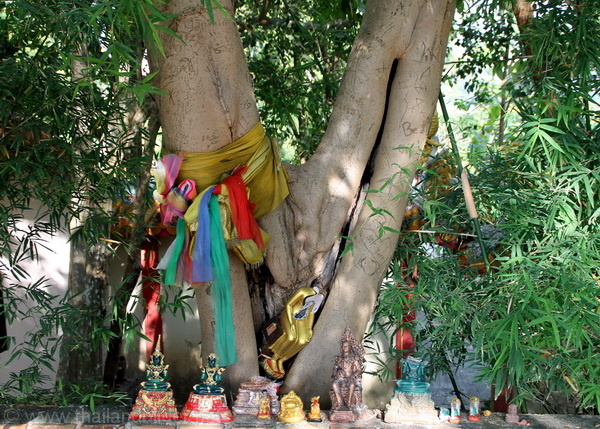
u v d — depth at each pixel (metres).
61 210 4.45
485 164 4.73
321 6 6.79
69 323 4.48
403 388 3.85
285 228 4.38
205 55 3.79
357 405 3.83
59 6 3.74
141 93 3.11
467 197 4.24
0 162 4.24
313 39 6.54
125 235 6.05
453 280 4.52
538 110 4.30
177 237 3.87
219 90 3.83
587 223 4.40
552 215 4.05
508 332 3.83
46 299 4.50
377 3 4.51
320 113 6.96
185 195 3.79
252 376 4.29
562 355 3.91
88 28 3.80
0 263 5.93
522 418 3.95
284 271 4.39
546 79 4.37
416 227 4.99
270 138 4.19
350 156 4.47
